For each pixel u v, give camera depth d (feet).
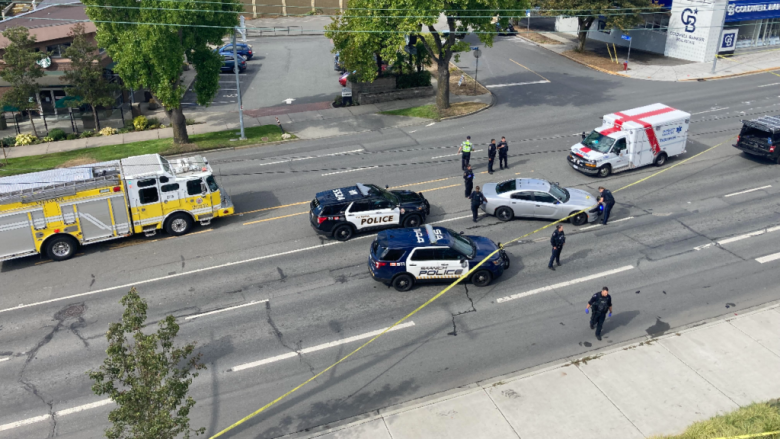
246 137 117.08
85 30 127.95
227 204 81.61
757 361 51.19
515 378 50.14
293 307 61.87
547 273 66.69
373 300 62.75
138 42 100.07
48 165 103.45
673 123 93.20
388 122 124.77
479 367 52.21
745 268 65.87
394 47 112.37
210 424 46.83
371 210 75.41
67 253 73.41
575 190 81.20
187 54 109.09
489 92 142.31
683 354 52.39
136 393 35.68
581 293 62.69
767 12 164.25
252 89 152.76
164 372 37.32
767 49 173.99
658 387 48.57
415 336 56.80
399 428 45.19
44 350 56.34
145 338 37.37
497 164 99.04
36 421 47.57
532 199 77.87
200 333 57.98
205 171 78.74
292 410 48.08
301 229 79.46
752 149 93.45
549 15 169.17
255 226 80.89
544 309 60.23
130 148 112.27
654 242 72.33
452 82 151.23
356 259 71.20
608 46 186.19
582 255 70.13
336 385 50.72
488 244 66.74
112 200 73.77
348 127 122.52
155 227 77.41
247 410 48.21
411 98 140.67
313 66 173.17
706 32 159.33
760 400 46.68
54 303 64.18
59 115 134.00
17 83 114.21
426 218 80.79
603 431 44.16
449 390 49.55
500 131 115.85
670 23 168.86
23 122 132.36
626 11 157.07
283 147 112.57
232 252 74.02
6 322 60.90
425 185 91.81
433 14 110.63
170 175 76.18
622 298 61.62
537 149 105.09
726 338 54.29
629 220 78.33
